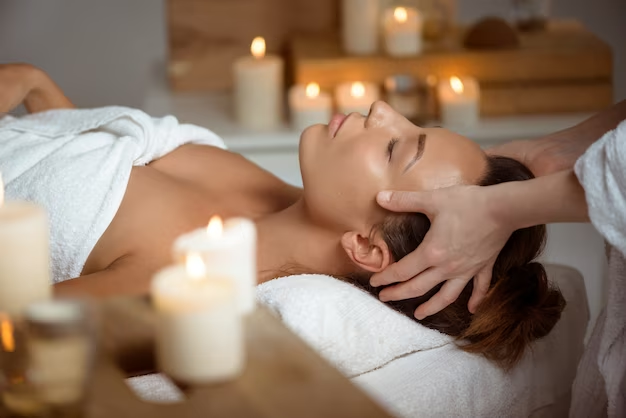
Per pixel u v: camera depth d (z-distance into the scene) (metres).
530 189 1.21
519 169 1.44
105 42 3.23
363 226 1.42
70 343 0.74
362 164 1.40
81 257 1.43
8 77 1.71
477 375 1.34
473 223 1.24
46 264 0.81
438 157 1.40
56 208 1.43
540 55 2.58
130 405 0.77
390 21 2.60
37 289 0.80
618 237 1.14
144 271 1.40
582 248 2.24
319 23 2.97
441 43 2.73
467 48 2.65
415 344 1.33
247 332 0.89
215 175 1.67
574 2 3.34
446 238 1.25
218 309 0.78
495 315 1.37
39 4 3.16
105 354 0.84
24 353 0.75
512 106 2.61
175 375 0.79
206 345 0.78
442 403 1.28
